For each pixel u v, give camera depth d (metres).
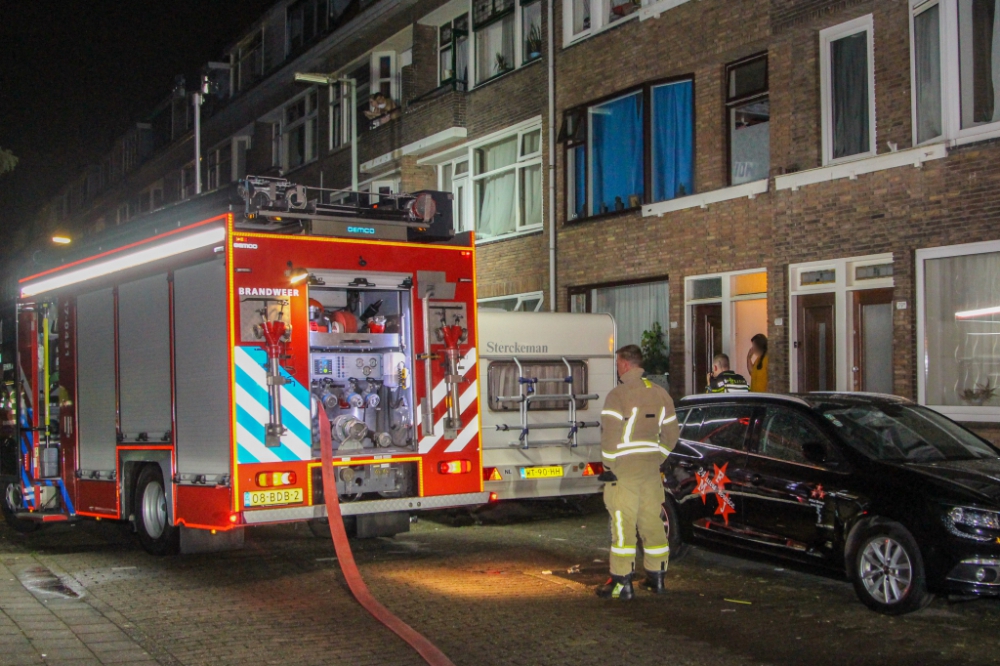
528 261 19.98
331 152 27.08
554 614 7.46
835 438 8.15
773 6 14.80
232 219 8.74
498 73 21.14
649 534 8.09
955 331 12.44
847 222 13.62
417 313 9.69
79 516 11.15
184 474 9.27
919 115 12.97
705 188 16.11
